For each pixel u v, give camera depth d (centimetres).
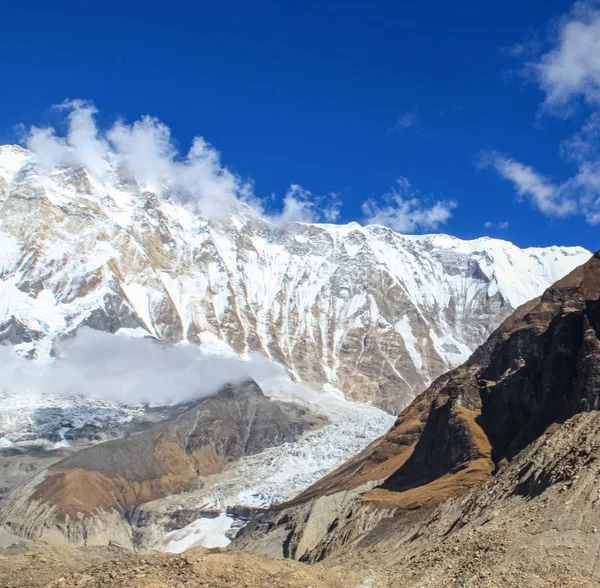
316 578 7325
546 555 7369
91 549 7738
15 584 6531
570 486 8350
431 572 7875
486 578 7244
